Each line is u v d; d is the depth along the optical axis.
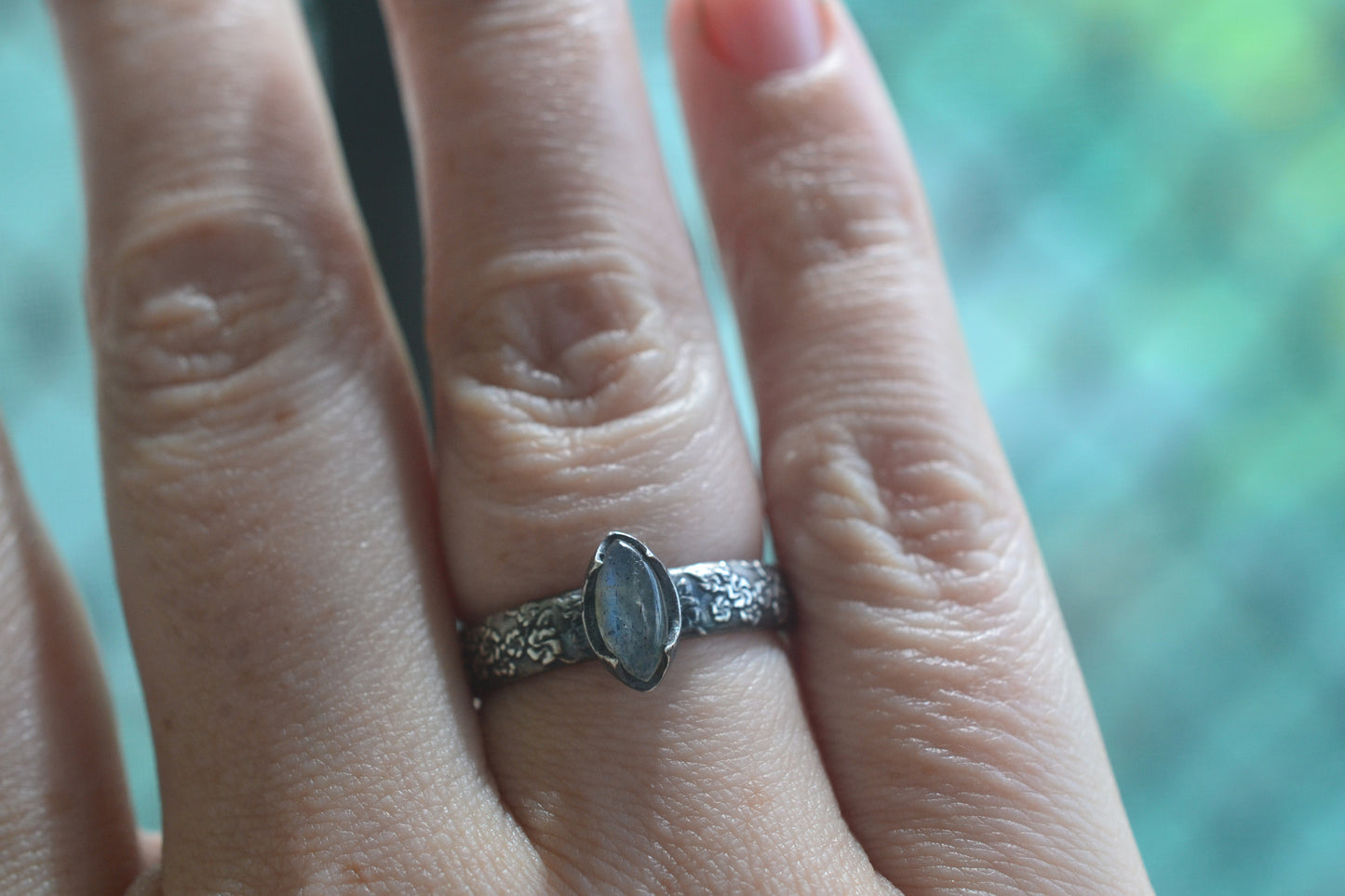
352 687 0.12
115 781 0.13
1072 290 0.18
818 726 0.13
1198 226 0.18
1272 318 0.18
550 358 0.13
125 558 0.13
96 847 0.13
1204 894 0.17
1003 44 0.18
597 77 0.13
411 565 0.13
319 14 0.16
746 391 0.17
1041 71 0.18
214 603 0.12
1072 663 0.13
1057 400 0.18
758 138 0.13
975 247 0.18
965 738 0.13
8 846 0.12
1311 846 0.17
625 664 0.12
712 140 0.14
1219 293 0.18
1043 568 0.13
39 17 0.17
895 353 0.13
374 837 0.12
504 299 0.13
